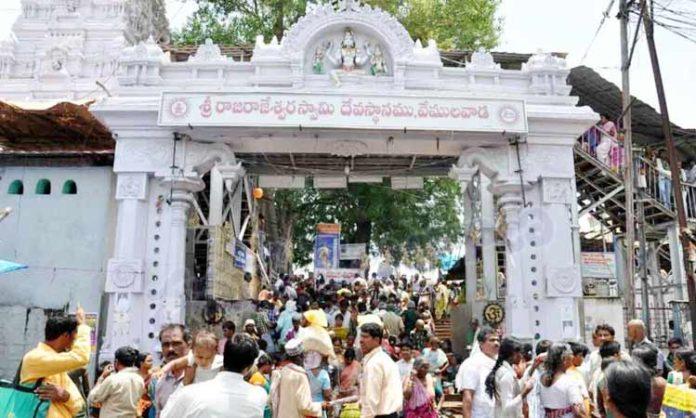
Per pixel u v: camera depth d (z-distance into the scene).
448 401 12.41
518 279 11.98
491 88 12.73
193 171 12.11
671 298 17.95
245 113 11.43
